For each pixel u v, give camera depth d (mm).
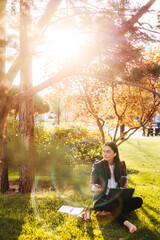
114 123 6590
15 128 7574
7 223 3467
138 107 5664
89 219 3516
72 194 4848
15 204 4277
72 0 2086
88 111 5941
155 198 4637
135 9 2092
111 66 2207
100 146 8555
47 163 6977
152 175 6828
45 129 7945
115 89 5496
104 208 3625
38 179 6078
